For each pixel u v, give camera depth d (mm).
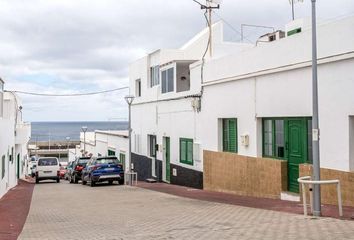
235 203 14320
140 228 10359
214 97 19203
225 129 18734
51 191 24109
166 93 25297
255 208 12727
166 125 25562
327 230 8578
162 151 26281
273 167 14703
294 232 8594
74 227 11078
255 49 15758
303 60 13227
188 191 19531
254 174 15828
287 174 14398
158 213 12883
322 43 12344
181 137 23188
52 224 11812
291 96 13961
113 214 13258
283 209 12164
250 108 16312
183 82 24156
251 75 16000
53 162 36469
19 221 12688
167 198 17109
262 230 9062
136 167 31812
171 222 11008
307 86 13203
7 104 25688
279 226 9391
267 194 15062
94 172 26844
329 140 12289
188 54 26969
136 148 31844
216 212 12383
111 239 9016
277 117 14844
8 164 24656
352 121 11672
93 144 50344
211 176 19219
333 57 11953
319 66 12633
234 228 9523
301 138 13711
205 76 19938
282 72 14375
